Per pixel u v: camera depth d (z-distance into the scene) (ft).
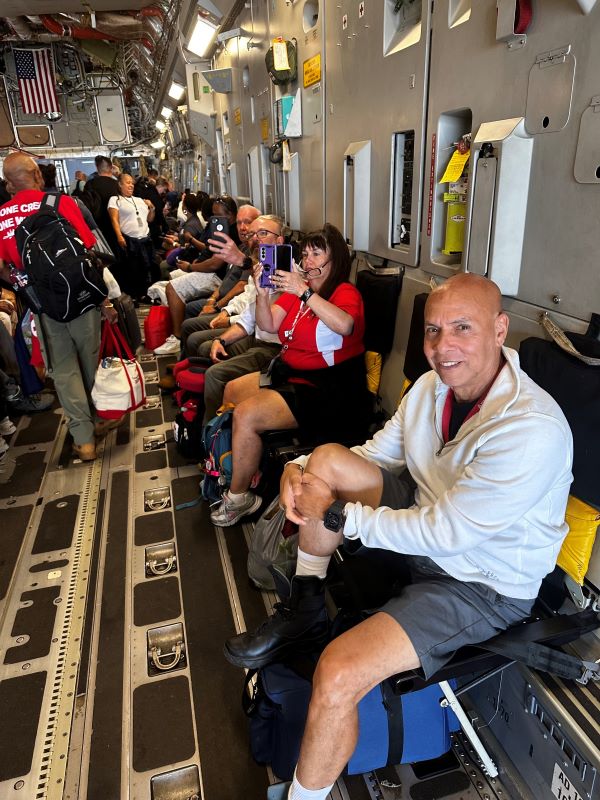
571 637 4.91
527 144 5.32
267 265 8.38
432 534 4.60
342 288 8.63
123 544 8.98
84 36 33.78
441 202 7.02
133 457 11.72
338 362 8.69
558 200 5.03
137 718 6.16
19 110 50.52
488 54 5.66
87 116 52.19
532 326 5.58
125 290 25.52
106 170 24.47
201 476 10.89
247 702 5.97
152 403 14.38
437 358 4.74
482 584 4.88
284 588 6.46
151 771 5.63
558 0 4.68
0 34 37.73
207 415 10.71
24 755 5.81
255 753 5.59
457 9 6.20
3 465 11.53
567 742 4.70
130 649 7.04
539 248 5.38
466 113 6.52
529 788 5.39
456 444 4.95
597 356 4.70
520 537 4.66
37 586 8.15
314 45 10.52
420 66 6.95
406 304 8.18
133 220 24.59
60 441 12.54
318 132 10.88
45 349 10.87
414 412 5.59
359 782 5.52
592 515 4.86
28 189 10.30
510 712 5.51
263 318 9.05
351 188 9.21
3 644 7.18
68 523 9.57
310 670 5.24
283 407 8.48
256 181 16.65
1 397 12.59
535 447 4.31
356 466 5.85
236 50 17.95
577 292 4.95
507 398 4.55
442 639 4.62
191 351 13.16
